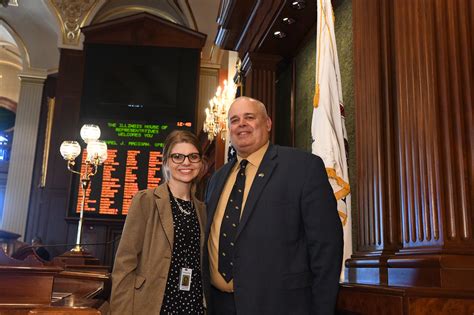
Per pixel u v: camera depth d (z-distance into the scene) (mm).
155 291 1952
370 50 2293
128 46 8719
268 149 2207
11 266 1662
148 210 2064
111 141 8219
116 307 1893
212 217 2178
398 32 1992
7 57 14523
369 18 2334
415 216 1810
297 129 4523
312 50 4145
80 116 8344
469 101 1736
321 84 2783
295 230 1964
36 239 8344
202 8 9469
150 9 10570
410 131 1868
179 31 8867
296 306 1883
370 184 2186
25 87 11281
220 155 7613
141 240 2016
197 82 8680
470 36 1793
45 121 11211
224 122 6625
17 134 11062
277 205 1995
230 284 2053
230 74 7316
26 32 11008
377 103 2178
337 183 2598
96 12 9797
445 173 1723
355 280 2186
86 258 4234
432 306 1462
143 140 8281
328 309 1812
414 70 1883
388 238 2029
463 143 1717
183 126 8438
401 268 1804
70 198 7898
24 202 10758
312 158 2078
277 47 4559
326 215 1928
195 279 2070
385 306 1562
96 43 8711
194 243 2125
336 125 2729
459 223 1673
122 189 7996
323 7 2951
